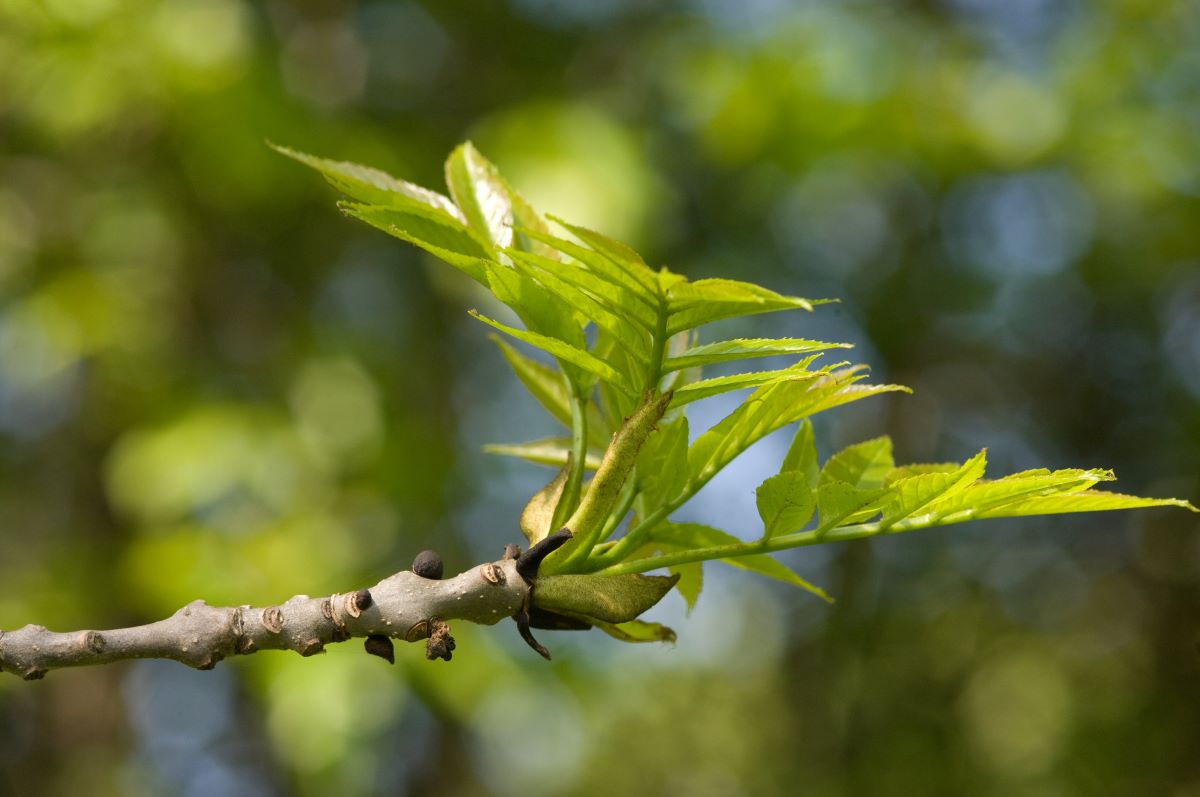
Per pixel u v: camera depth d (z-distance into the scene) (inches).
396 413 248.1
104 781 267.4
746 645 387.9
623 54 288.2
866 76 253.6
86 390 260.4
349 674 199.0
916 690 329.4
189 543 213.6
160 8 220.1
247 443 223.0
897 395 323.3
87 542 255.8
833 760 336.8
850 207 307.3
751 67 250.8
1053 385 332.8
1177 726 315.9
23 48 229.5
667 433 68.4
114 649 59.4
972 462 61.4
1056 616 333.7
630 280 57.9
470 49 285.7
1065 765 321.4
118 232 248.8
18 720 289.9
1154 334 327.9
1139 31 286.8
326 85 260.4
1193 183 294.0
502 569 61.3
